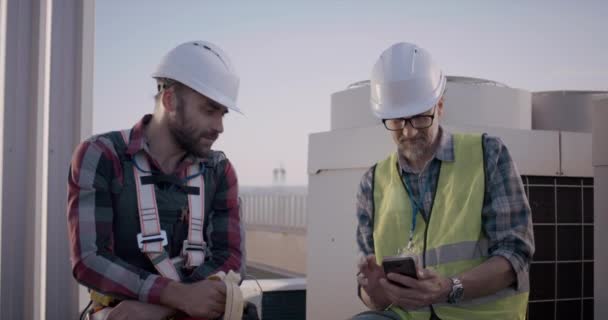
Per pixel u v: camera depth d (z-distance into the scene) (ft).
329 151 9.93
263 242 27.30
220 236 6.75
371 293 6.59
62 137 9.02
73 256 5.99
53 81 8.93
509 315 6.37
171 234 6.30
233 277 6.13
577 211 9.04
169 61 6.34
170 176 6.28
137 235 6.13
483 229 6.66
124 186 6.19
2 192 8.45
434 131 6.91
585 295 9.04
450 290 5.91
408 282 5.82
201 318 5.86
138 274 5.91
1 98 8.39
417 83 6.70
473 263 6.43
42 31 8.68
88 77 9.12
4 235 8.48
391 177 7.19
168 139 6.42
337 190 9.76
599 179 7.57
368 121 9.34
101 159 6.15
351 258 9.37
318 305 10.16
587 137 9.17
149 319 5.82
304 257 24.44
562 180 8.97
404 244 6.79
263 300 10.59
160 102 6.41
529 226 6.51
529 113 9.57
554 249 8.82
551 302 8.79
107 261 5.90
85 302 9.11
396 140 6.97
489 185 6.55
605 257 7.47
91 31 9.20
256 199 27.84
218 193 6.88
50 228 8.91
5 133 8.49
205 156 6.40
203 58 6.24
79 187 6.08
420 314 6.54
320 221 10.16
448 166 6.76
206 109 6.22
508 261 6.22
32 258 8.59
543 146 8.80
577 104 10.16
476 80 9.42
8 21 8.50
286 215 26.03
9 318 8.49
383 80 6.86
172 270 6.08
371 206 7.39
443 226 6.54
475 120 8.80
